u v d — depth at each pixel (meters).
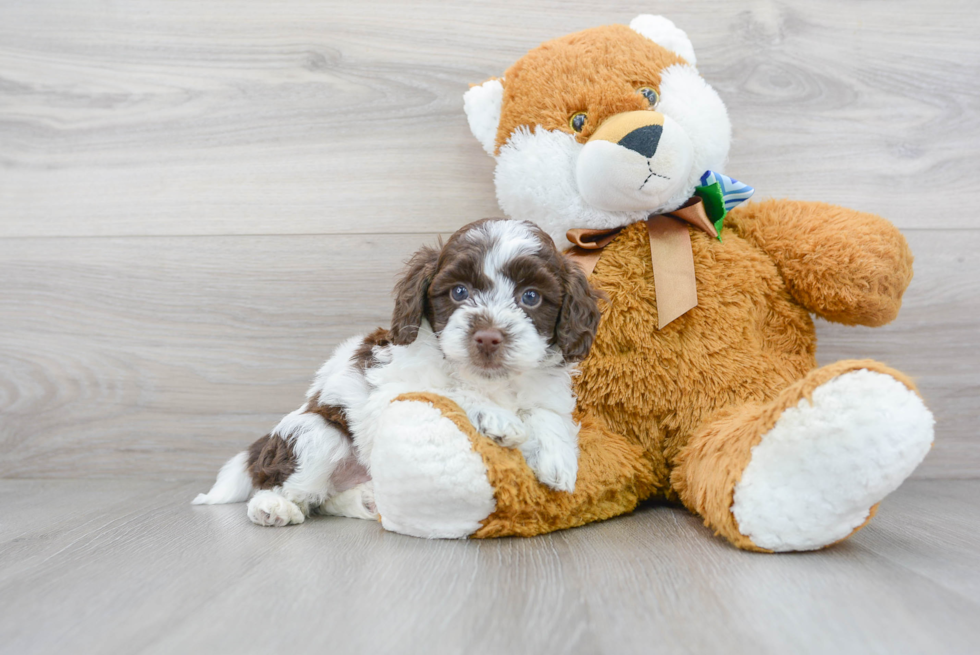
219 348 2.46
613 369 1.86
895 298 1.89
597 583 1.25
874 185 2.38
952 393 2.36
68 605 1.17
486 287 1.59
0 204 2.49
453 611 1.12
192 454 2.46
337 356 2.03
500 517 1.54
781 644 0.98
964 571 1.32
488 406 1.59
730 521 1.47
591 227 1.97
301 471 1.78
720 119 1.98
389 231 2.44
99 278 2.47
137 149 2.47
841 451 1.34
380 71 2.44
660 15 2.37
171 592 1.23
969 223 2.37
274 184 2.46
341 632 1.04
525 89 1.97
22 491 2.28
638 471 1.83
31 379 2.48
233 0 2.45
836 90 2.38
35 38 2.49
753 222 2.02
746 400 1.83
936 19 2.38
